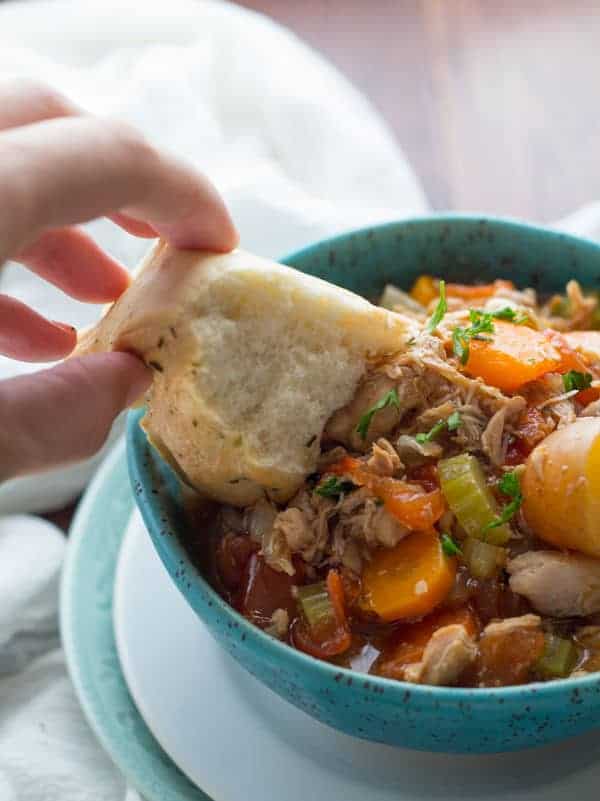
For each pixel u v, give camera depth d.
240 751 0.40
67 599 0.45
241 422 0.38
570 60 0.71
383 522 0.38
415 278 0.48
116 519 0.48
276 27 0.69
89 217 0.32
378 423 0.39
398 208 0.61
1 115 0.36
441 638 0.37
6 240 0.30
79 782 0.42
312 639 0.38
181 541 0.40
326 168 0.62
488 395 0.39
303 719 0.41
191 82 0.64
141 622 0.44
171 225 0.36
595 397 0.40
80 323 0.53
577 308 0.45
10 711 0.45
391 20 0.75
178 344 0.37
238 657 0.38
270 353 0.38
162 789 0.40
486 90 0.70
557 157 0.66
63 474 0.50
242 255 0.38
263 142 0.64
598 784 0.39
